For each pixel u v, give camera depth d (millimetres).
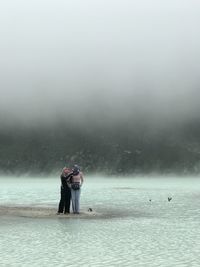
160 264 14594
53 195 63250
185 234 21875
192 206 41094
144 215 32000
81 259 15445
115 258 15633
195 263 14742
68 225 25578
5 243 18938
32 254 16359
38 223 26297
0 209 34969
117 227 24703
